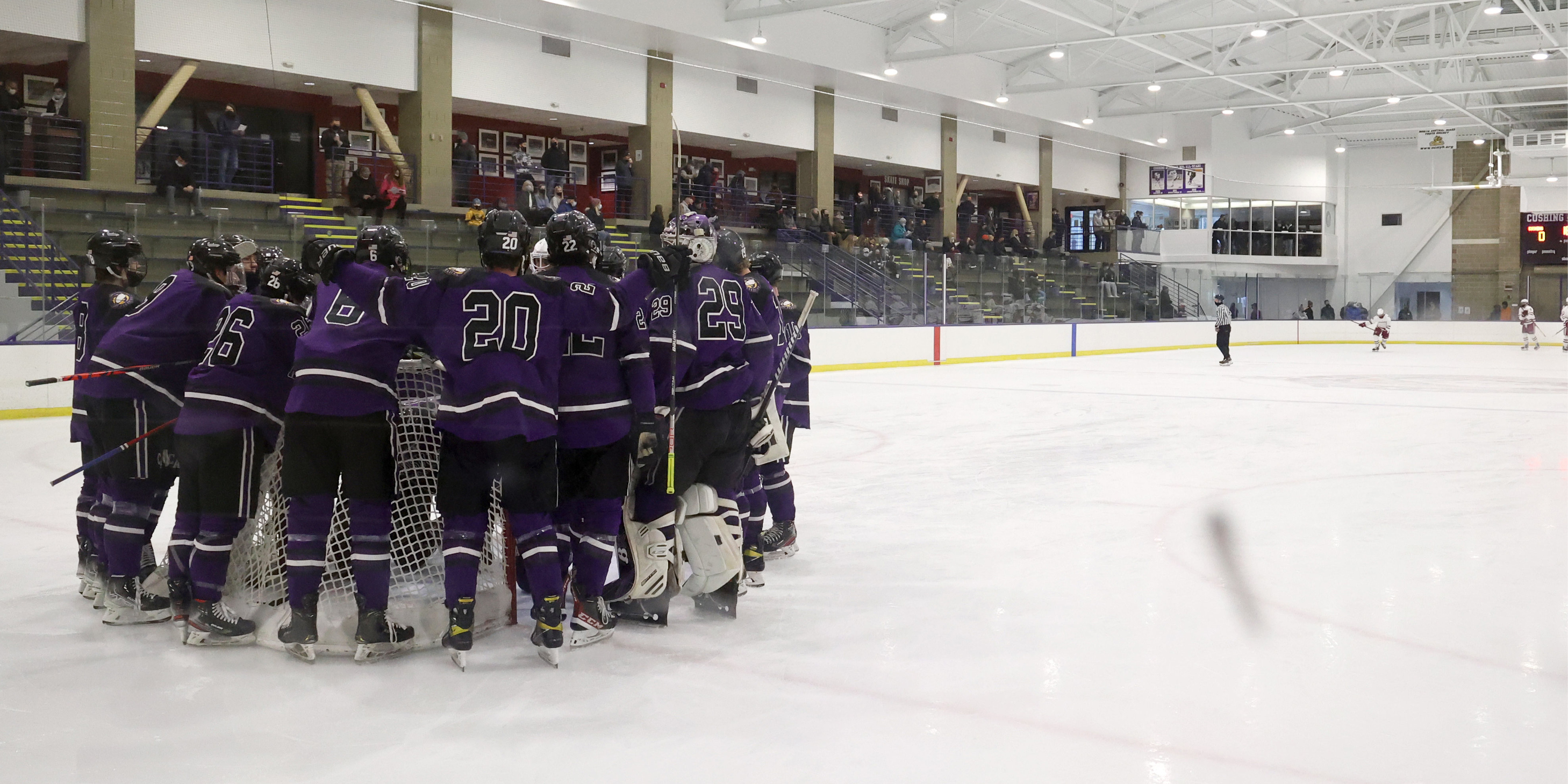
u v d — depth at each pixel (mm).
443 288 3223
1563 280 30938
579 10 16781
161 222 8531
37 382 3809
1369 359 22750
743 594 4133
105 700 3014
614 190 19125
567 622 3744
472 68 16766
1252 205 33500
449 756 2623
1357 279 34688
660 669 3279
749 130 21469
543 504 3299
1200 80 25500
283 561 3615
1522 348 27656
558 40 18031
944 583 4332
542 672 3252
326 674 3238
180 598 3617
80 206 8430
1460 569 4516
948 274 21156
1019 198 28641
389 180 9969
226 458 3465
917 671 3258
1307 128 33438
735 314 3766
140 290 6609
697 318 3658
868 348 19078
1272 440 9133
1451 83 29125
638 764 2574
